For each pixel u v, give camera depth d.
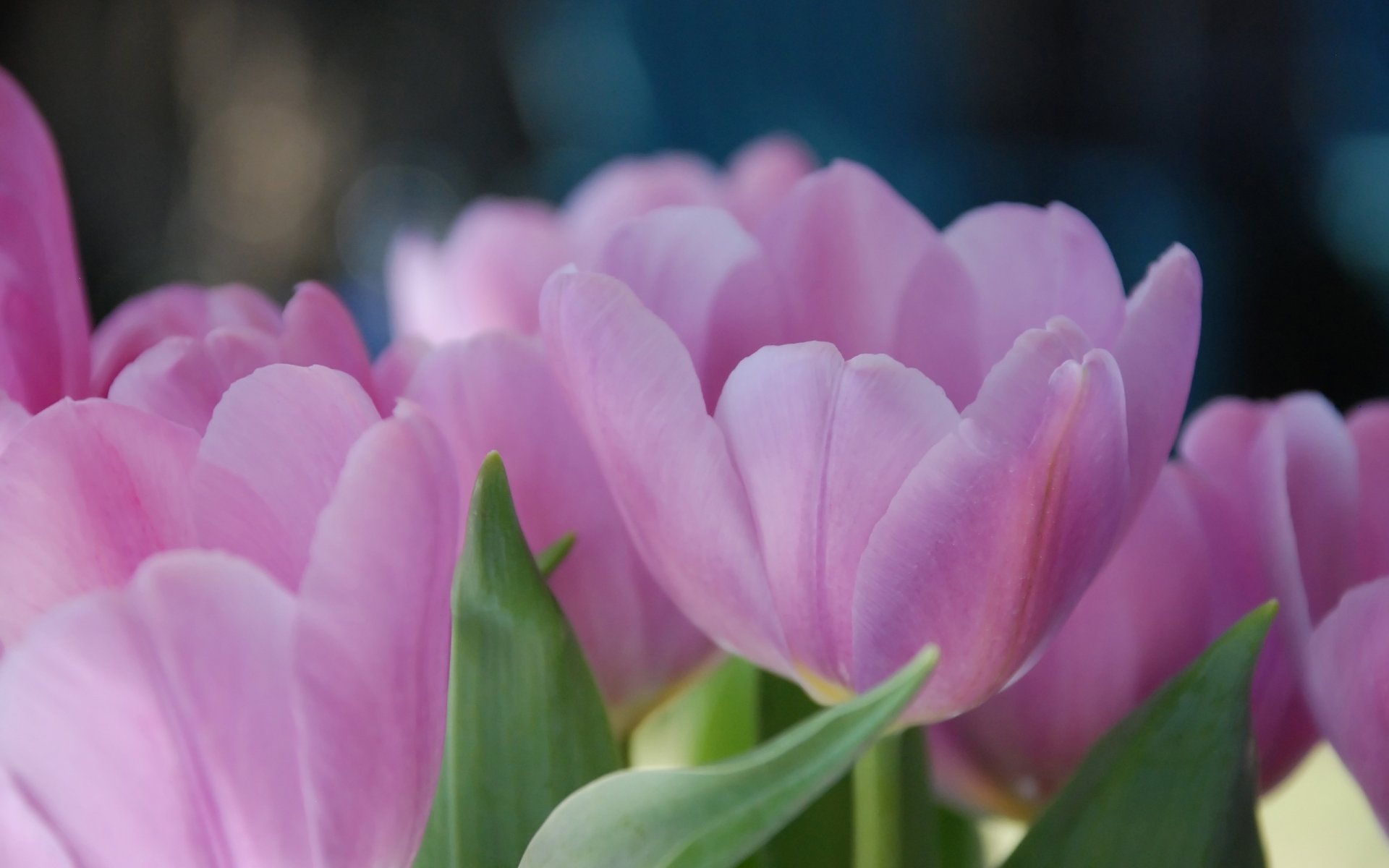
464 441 0.43
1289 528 0.43
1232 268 3.02
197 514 0.39
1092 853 0.42
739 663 0.51
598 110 3.01
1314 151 3.02
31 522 0.39
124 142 2.52
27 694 0.37
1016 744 0.45
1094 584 0.44
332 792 0.38
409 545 0.38
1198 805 0.42
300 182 2.61
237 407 0.39
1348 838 0.61
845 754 0.38
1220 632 0.45
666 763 0.52
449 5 2.72
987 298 0.44
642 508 0.41
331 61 2.61
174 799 0.38
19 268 0.42
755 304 0.43
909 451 0.40
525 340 0.44
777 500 0.41
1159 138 3.14
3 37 2.47
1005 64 3.20
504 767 0.42
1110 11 3.15
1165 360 0.41
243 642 0.37
